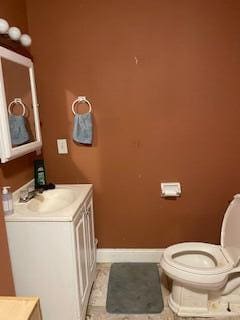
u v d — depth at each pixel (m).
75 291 1.66
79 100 2.22
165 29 2.08
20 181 2.00
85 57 2.16
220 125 2.19
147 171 2.31
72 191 2.07
